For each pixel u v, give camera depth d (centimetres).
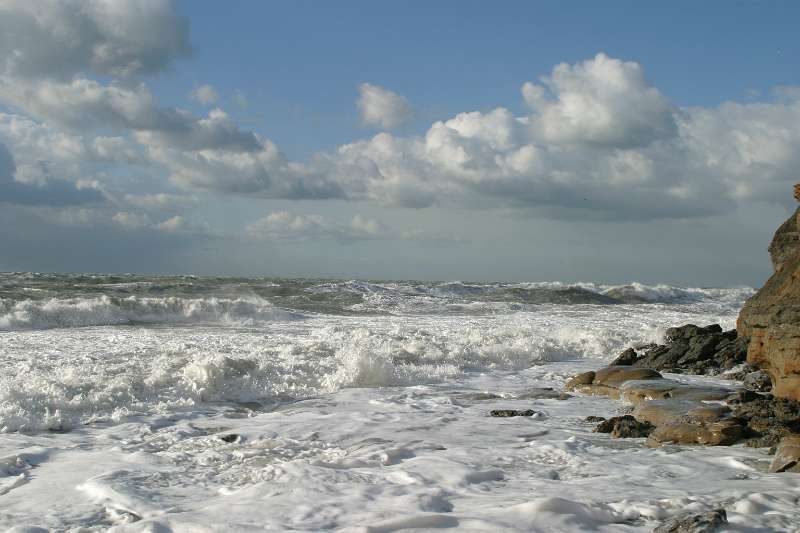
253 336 2158
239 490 620
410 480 657
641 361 1723
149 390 1180
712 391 1092
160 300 2923
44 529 541
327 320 3059
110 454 798
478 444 858
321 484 630
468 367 1669
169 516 539
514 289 5144
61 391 1098
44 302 2714
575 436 905
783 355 975
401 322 2959
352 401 1206
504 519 517
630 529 513
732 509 548
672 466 729
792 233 1202
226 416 1081
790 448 724
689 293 5778
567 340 2094
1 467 735
